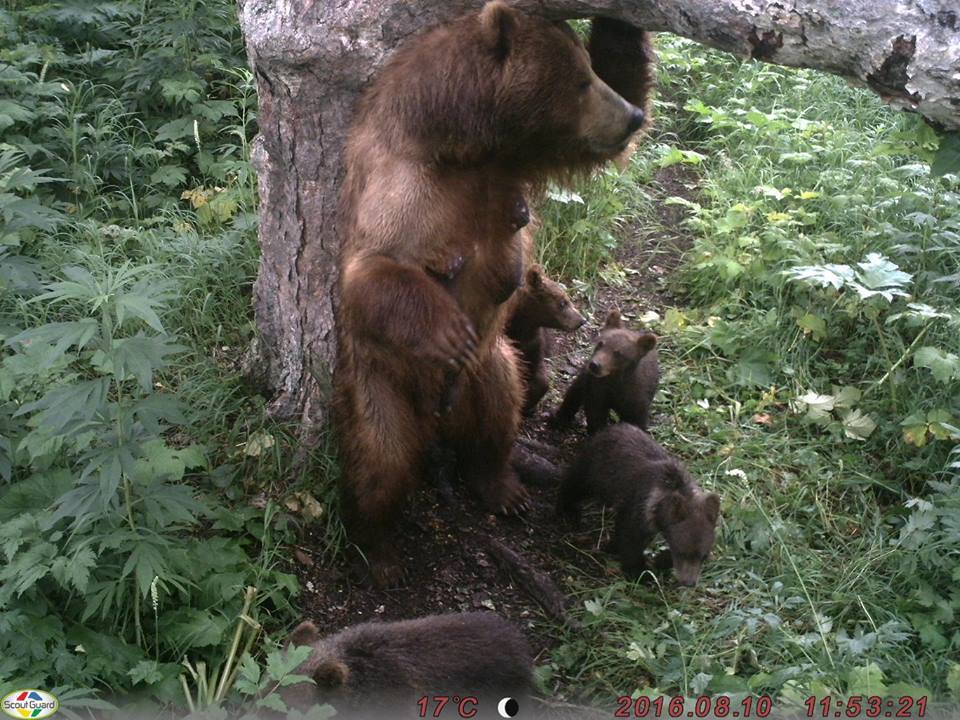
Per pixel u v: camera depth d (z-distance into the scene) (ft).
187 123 18.12
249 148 17.39
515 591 13.00
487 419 13.57
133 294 10.77
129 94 18.72
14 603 10.87
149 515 11.13
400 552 13.29
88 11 19.58
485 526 13.83
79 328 10.53
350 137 12.20
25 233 15.46
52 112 17.42
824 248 16.85
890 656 11.60
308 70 12.33
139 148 17.92
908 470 14.17
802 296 16.25
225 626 11.44
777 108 20.48
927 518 12.75
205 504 12.41
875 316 15.49
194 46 19.16
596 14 11.07
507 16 11.25
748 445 14.49
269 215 13.39
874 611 12.27
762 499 13.83
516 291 13.67
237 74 18.79
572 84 11.53
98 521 11.26
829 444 14.65
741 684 11.11
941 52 9.20
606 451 13.43
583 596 12.89
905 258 16.40
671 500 12.32
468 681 11.05
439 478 14.21
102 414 10.98
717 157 19.62
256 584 12.06
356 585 12.88
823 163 18.86
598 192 17.88
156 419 10.88
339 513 13.05
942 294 15.87
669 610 12.44
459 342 11.70
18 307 14.03
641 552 12.96
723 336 16.01
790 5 9.71
